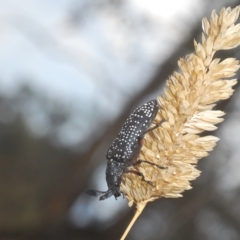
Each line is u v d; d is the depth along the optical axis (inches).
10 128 20.7
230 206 18.0
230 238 17.7
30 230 17.3
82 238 17.8
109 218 18.2
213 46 6.9
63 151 20.7
